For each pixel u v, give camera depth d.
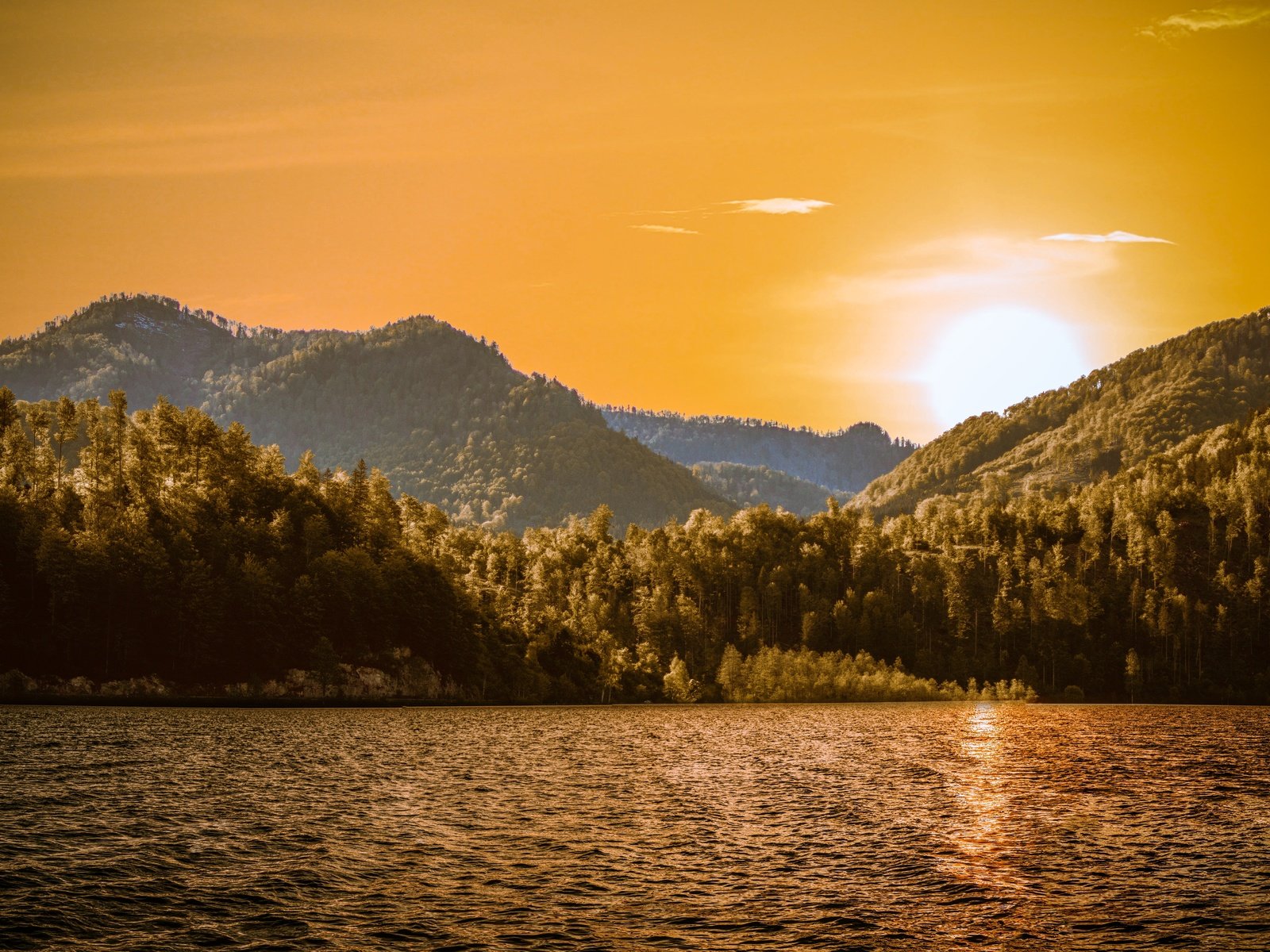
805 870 53.91
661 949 40.75
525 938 41.75
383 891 48.53
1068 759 109.81
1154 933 43.78
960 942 42.25
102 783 79.44
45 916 43.84
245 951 39.94
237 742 111.06
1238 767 103.00
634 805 73.81
